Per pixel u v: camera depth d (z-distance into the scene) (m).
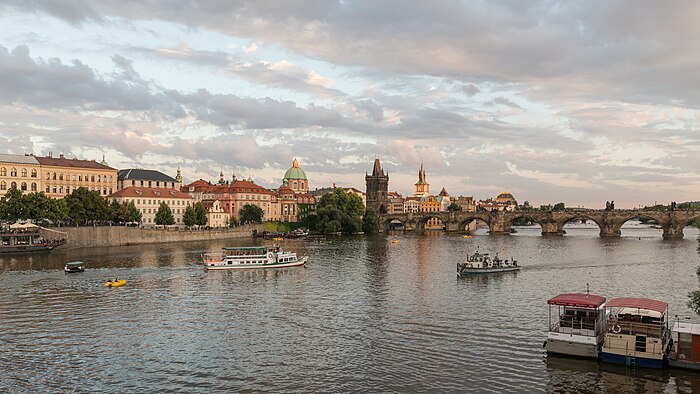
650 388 54.38
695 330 59.91
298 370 59.66
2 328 77.12
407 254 185.75
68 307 91.00
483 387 54.91
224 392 53.72
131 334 74.00
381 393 53.44
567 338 63.34
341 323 79.81
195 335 73.50
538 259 169.50
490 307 91.12
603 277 127.75
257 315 85.31
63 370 59.75
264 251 166.75
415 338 71.50
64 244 193.25
